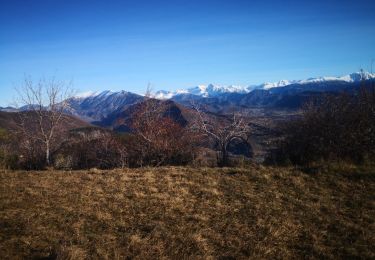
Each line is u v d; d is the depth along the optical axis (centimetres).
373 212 985
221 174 1412
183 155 2727
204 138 2788
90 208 1059
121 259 758
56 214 1009
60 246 775
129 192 1213
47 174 1565
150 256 769
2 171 1652
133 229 914
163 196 1152
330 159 1539
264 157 2162
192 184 1286
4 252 771
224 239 853
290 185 1230
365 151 1548
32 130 2861
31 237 852
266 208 1037
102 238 848
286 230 893
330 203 1060
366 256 758
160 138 2802
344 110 1708
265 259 759
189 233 878
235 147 2789
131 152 2911
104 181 1367
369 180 1210
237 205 1071
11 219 959
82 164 2903
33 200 1137
